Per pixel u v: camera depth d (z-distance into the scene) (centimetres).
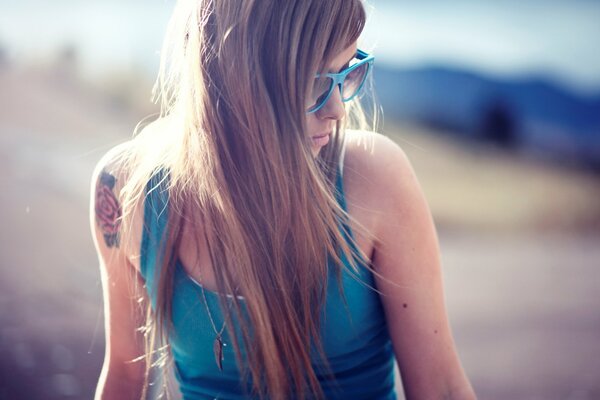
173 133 149
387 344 159
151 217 149
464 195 1080
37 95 1129
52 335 400
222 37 136
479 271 707
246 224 140
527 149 1435
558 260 780
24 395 331
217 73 139
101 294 480
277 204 138
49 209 654
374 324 151
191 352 155
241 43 134
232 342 147
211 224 143
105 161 159
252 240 140
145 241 151
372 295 148
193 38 141
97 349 392
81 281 496
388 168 144
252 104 135
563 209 1058
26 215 628
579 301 594
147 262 152
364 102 165
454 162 1266
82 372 360
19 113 1014
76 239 588
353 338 149
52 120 1010
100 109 1116
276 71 134
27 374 353
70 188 729
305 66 133
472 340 484
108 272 162
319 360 150
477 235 903
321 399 149
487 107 1541
